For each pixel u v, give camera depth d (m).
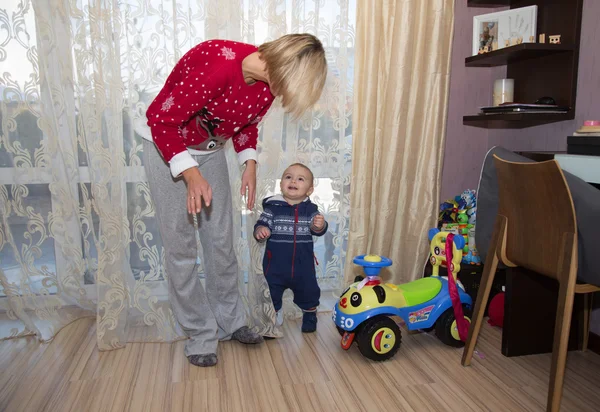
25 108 1.99
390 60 2.27
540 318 1.96
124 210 2.08
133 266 2.15
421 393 1.69
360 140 2.27
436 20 2.27
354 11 2.25
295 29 2.12
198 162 1.79
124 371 1.84
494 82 2.45
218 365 1.88
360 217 2.33
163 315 2.10
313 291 2.15
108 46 1.95
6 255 2.11
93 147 1.97
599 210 1.40
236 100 1.62
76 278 2.24
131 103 2.01
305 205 2.16
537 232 1.56
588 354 2.00
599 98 2.00
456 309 1.99
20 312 2.12
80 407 1.60
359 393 1.69
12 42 1.94
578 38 2.07
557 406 1.49
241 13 2.04
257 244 2.07
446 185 2.65
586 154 1.84
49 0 1.96
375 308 1.88
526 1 2.35
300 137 2.23
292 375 1.81
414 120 2.33
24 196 2.07
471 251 2.32
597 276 1.46
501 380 1.78
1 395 1.67
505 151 1.77
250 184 1.94
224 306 2.03
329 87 2.22
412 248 2.44
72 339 2.10
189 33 2.01
